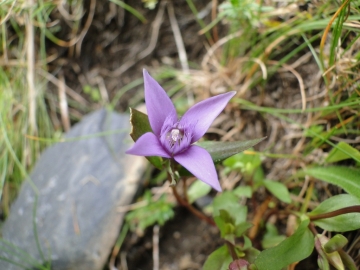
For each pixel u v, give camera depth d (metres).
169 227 0.11
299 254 0.08
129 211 0.11
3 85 0.13
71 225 0.11
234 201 0.09
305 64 0.11
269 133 0.12
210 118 0.07
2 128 0.12
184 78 0.13
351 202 0.08
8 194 0.12
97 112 0.13
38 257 0.11
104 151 0.12
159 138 0.07
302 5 0.11
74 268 0.10
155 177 0.12
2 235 0.11
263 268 0.08
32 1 0.12
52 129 0.13
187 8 0.14
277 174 0.11
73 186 0.11
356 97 0.10
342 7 0.08
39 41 0.14
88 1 0.14
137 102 0.13
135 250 0.11
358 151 0.09
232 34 0.12
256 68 0.12
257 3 0.12
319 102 0.11
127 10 0.14
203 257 0.11
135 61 0.14
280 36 0.11
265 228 0.10
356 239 0.09
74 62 0.14
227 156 0.07
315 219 0.08
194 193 0.10
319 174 0.09
